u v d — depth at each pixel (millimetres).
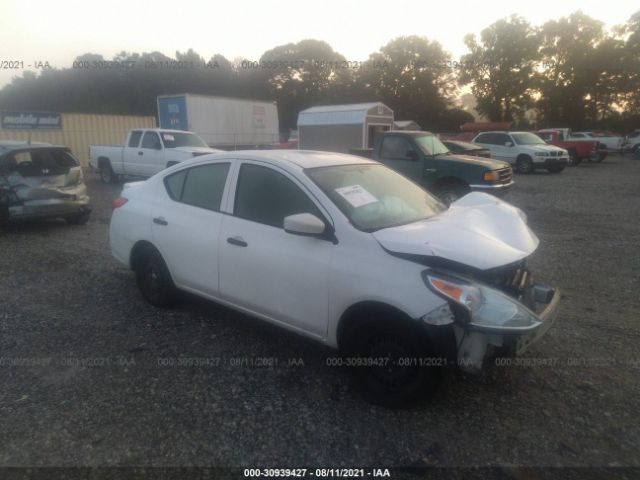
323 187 3473
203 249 4023
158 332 4301
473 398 3270
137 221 4648
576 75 51062
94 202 12227
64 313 4738
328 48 60031
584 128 52906
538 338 3035
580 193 13531
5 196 7879
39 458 2691
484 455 2727
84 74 59312
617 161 27422
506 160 19781
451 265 2859
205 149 13906
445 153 10164
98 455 2717
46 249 7285
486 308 2785
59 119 22281
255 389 3391
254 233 3674
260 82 60125
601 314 4672
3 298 5156
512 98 54312
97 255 6918
